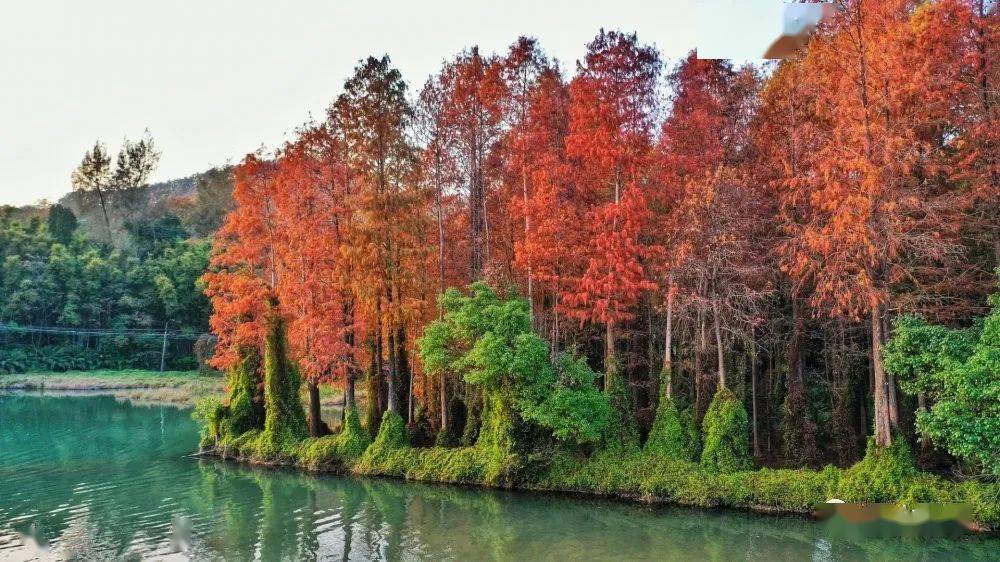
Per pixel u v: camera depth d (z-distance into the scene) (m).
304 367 40.97
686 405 34.94
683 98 36.94
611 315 33.44
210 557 25.31
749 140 37.12
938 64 28.78
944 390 25.38
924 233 27.12
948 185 31.19
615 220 33.78
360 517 30.14
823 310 31.91
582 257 35.66
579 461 33.41
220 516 30.59
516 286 38.28
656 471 31.36
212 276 43.94
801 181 29.77
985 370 23.45
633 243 33.94
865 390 35.50
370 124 39.41
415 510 31.02
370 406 41.03
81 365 107.31
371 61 39.59
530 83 40.25
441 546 26.14
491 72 38.97
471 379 32.81
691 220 32.41
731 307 32.03
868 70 27.53
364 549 25.94
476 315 33.53
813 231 28.20
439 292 39.16
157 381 97.00
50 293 111.56
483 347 32.56
